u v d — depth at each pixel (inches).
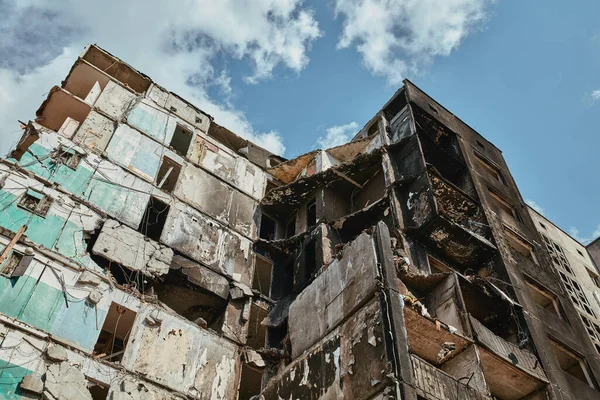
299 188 1141.1
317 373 717.3
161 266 861.2
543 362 805.9
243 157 1240.8
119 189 911.0
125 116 1039.6
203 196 1063.0
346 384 658.8
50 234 764.6
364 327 684.1
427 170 996.6
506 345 772.6
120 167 944.3
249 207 1141.1
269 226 1181.7
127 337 765.3
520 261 999.6
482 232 1016.2
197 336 820.6
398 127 1185.4
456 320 756.6
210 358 811.4
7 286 679.7
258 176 1230.9
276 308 957.2
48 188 814.5
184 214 986.7
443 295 803.4
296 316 842.8
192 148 1127.6
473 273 966.4
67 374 644.7
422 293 834.8
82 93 1110.4
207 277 922.1
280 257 1088.2
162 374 741.9
